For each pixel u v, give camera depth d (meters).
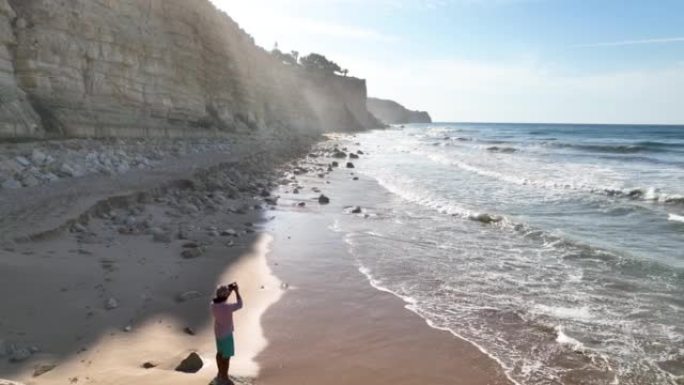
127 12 31.31
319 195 22.25
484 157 43.12
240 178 23.98
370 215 17.80
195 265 10.48
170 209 15.83
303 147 50.56
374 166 36.41
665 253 12.39
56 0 23.52
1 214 11.66
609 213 17.69
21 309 7.16
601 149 51.50
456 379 6.46
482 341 7.59
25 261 8.95
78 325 7.00
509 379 6.46
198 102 41.16
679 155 42.88
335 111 133.00
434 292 9.78
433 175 30.28
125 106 28.97
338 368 6.68
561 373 6.62
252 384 6.09
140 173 20.02
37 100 21.59
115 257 10.16
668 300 9.21
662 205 19.14
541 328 8.05
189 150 30.89
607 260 11.80
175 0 40.03
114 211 13.97
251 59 65.25
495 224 16.22
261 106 68.44
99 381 5.49
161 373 5.78
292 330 7.88
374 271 11.15
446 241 14.02
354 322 8.26
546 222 16.25
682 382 6.36
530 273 10.98
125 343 6.66
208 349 6.84
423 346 7.41
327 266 11.49
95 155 20.77
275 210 18.19
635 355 7.09
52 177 16.56
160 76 33.78
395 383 6.34
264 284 9.99
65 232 11.27
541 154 45.84
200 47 45.78
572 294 9.62
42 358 6.00
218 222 15.20
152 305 8.07
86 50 25.31
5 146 18.05
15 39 21.28
